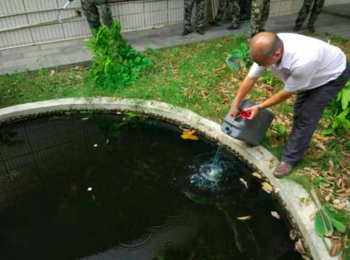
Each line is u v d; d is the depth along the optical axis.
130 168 3.16
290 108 3.58
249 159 3.03
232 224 2.49
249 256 2.22
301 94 2.46
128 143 3.58
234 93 3.96
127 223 2.50
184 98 3.89
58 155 3.43
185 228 2.46
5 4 5.07
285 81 2.33
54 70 4.57
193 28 6.39
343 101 2.82
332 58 2.22
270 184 2.75
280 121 3.36
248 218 2.54
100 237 2.38
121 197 2.78
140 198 2.76
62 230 2.46
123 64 4.32
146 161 3.26
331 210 2.28
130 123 3.88
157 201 2.72
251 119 2.58
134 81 4.25
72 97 4.03
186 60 4.81
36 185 2.97
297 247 2.22
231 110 2.76
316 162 2.77
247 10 6.89
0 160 3.37
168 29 6.34
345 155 2.83
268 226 2.47
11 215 2.61
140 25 6.27
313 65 2.07
